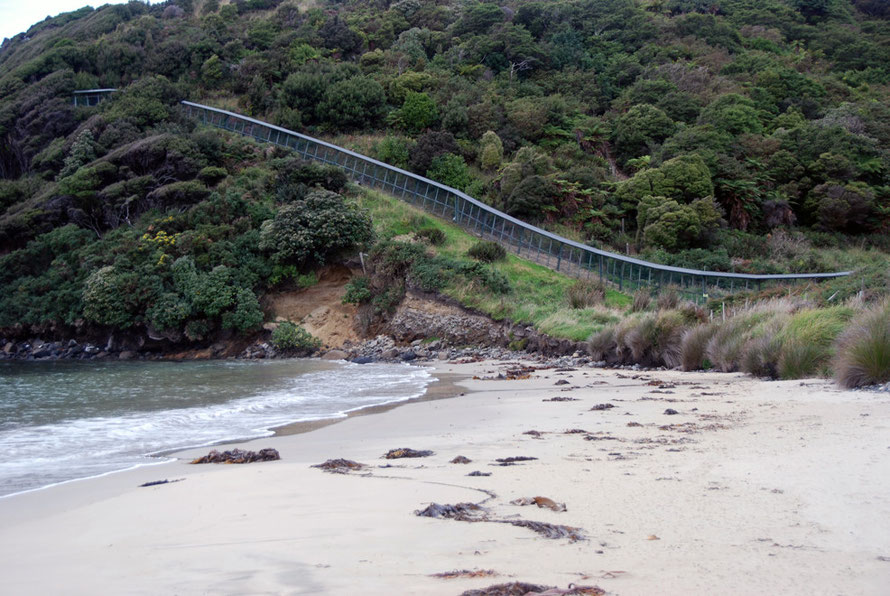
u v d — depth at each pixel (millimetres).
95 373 26109
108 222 45062
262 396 16984
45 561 4492
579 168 52312
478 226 45562
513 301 34906
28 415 13883
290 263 39531
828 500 5055
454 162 51625
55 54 67438
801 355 15297
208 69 67188
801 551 4008
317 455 8789
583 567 3893
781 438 7832
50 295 40594
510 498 5734
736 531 4473
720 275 38094
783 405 10812
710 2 95875
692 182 49781
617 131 60156
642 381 17562
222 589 3750
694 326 21766
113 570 4211
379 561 4152
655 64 74875
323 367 28000
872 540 4141
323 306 39406
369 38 75938
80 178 46156
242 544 4656
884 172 57875
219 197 42656
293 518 5332
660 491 5703
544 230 45062
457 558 4164
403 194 49469
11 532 5391
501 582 3684
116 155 47938
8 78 66000
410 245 38500
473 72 67438
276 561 4223
